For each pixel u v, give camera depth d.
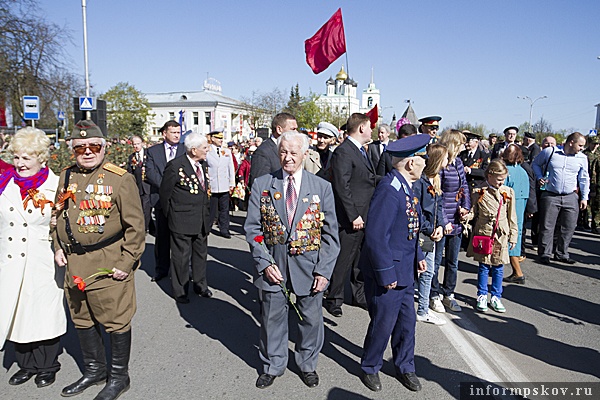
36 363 3.47
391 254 3.29
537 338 4.46
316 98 42.94
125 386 3.40
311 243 3.41
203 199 5.28
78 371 3.73
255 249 3.45
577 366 3.91
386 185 3.36
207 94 64.56
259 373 3.74
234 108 63.16
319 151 6.84
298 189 3.46
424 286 4.74
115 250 3.24
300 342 3.57
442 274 6.59
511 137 9.66
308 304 3.48
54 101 23.12
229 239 8.73
